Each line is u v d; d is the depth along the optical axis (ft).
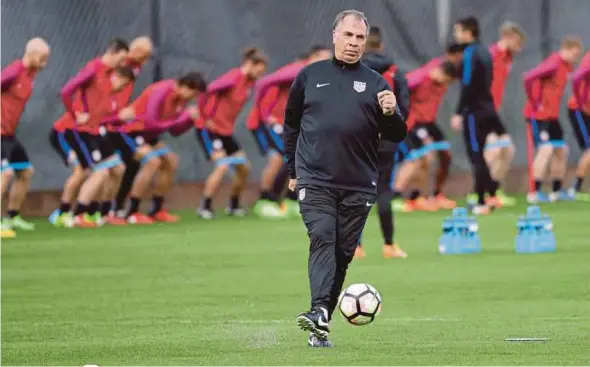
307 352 94.48
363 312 94.68
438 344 97.76
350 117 93.50
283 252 181.06
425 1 274.36
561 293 130.41
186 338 104.01
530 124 272.31
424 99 251.80
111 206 238.48
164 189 239.91
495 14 280.92
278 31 265.34
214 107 246.27
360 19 94.07
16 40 238.48
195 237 206.69
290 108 95.86
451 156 265.34
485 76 228.43
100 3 247.29
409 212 255.29
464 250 173.17
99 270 160.66
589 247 179.93
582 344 96.48
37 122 244.42
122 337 105.60
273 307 124.26
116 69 229.45
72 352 97.66
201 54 257.75
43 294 137.49
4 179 216.95
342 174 93.66
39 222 239.91
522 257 167.43
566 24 286.05
